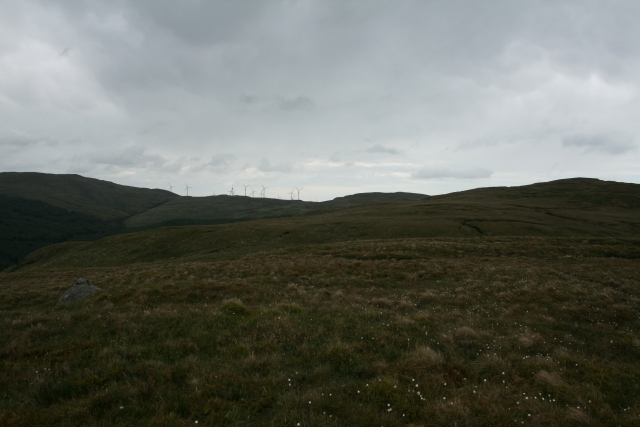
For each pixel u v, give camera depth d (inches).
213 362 368.8
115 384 308.3
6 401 289.0
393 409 284.0
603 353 461.1
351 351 401.4
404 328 496.4
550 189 5516.7
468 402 288.8
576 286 797.9
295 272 1048.8
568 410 282.8
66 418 262.7
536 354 427.2
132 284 892.0
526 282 858.1
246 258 1706.4
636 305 666.2
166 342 420.5
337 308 599.5
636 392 331.0
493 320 588.4
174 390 308.3
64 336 453.7
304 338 444.8
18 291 939.3
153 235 3063.5
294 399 290.0
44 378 325.4
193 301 668.1
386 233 2613.2
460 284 917.8
